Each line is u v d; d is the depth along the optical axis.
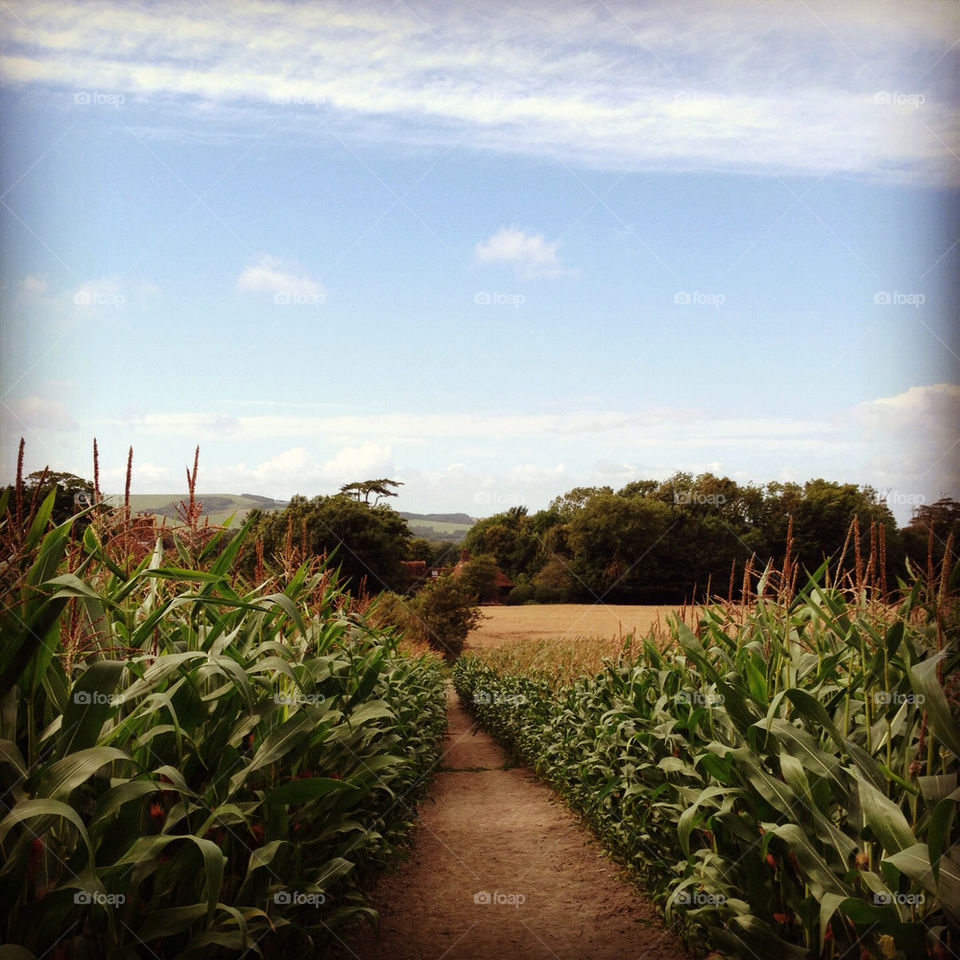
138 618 2.78
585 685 7.68
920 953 2.20
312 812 3.23
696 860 3.48
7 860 1.84
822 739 2.97
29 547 2.09
